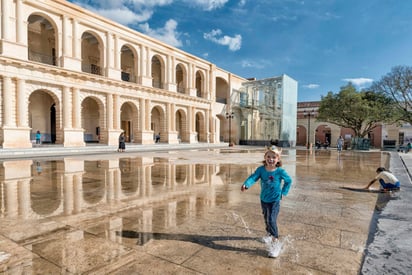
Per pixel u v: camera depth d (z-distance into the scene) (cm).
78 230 396
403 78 3238
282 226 425
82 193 652
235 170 1102
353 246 346
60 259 303
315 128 5162
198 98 3781
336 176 980
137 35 2948
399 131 4378
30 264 290
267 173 356
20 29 2016
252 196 633
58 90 2277
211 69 4091
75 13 2372
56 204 546
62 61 2286
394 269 285
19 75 1998
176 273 274
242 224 429
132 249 331
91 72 2919
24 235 375
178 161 1467
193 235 380
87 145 2459
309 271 280
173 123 3434
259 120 4344
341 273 277
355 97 3300
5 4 1941
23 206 529
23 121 2025
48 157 1658
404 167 1237
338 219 462
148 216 468
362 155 2250
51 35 2741
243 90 4612
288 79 4128
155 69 3866
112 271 277
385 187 704
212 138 4122
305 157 1956
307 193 678
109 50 2670
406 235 386
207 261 301
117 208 520
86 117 3164
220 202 574
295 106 4378
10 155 1705
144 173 1002
